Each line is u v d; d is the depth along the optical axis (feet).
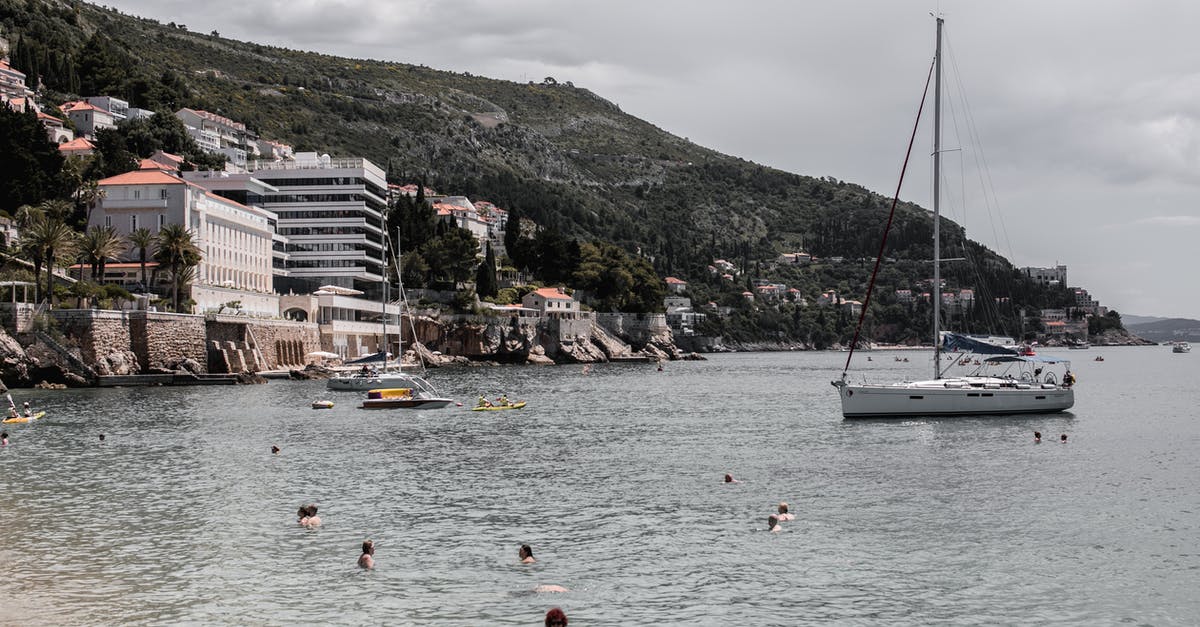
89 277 581.12
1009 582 138.62
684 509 182.60
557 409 389.39
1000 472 223.30
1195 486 205.77
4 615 123.75
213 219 643.86
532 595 132.46
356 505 185.68
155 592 132.87
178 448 259.80
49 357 440.86
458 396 457.68
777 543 157.89
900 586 136.77
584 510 181.57
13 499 190.08
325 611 126.00
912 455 250.16
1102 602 130.82
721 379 631.15
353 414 357.61
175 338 492.95
